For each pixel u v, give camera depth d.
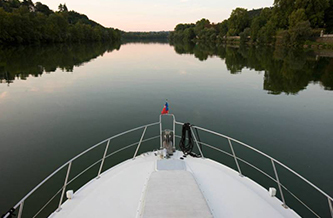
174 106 16.61
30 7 112.81
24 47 60.81
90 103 17.06
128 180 5.05
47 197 7.57
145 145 11.06
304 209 7.25
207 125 13.35
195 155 6.12
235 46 80.94
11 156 9.73
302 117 14.80
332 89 22.73
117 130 12.48
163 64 38.50
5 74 28.31
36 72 30.06
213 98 18.83
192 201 3.94
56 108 15.84
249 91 21.34
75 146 10.68
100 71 31.33
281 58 45.75
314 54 49.69
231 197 4.56
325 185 8.28
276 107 16.75
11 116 14.23
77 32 86.62
